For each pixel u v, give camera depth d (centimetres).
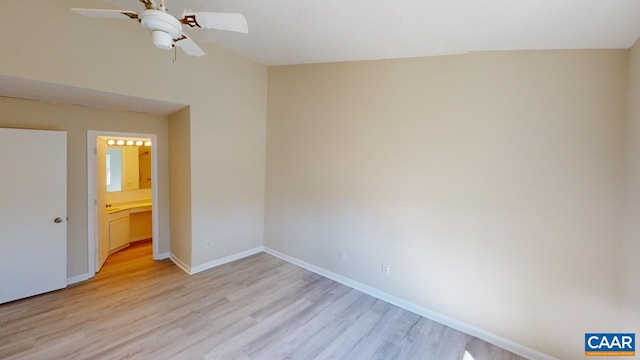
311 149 373
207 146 368
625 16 150
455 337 250
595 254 199
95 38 266
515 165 226
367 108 313
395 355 226
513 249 230
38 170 297
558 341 215
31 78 234
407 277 292
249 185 426
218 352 224
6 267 283
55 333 240
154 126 400
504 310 236
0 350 217
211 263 388
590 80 195
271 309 288
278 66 412
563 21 166
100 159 375
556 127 208
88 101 313
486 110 237
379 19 211
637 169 173
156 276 359
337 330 257
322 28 248
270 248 443
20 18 228
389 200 301
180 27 167
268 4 223
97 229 364
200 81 353
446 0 169
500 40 208
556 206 211
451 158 257
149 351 222
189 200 362
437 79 261
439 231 268
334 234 354
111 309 279
